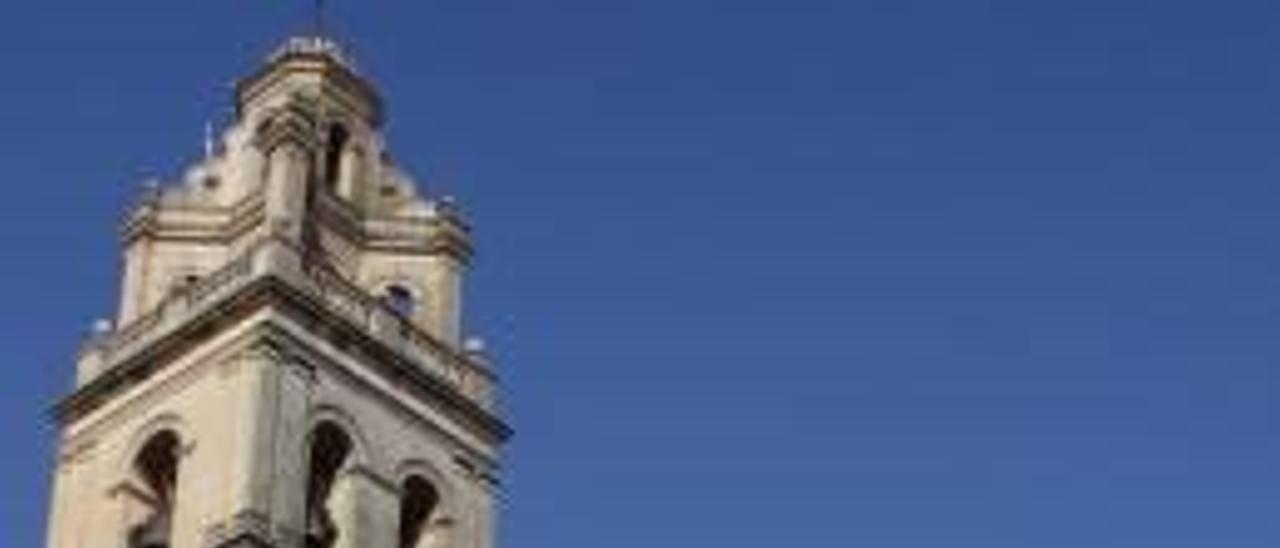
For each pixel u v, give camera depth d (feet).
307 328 350.23
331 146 383.45
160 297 369.30
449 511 358.64
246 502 332.60
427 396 362.33
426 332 366.43
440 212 382.01
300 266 353.31
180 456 345.72
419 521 359.87
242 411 340.59
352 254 376.48
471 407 366.22
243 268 352.90
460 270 380.17
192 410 347.97
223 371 346.74
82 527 353.31
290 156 367.04
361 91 389.80
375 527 348.38
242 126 382.63
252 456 335.88
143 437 352.69
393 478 353.51
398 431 357.00
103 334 365.20
